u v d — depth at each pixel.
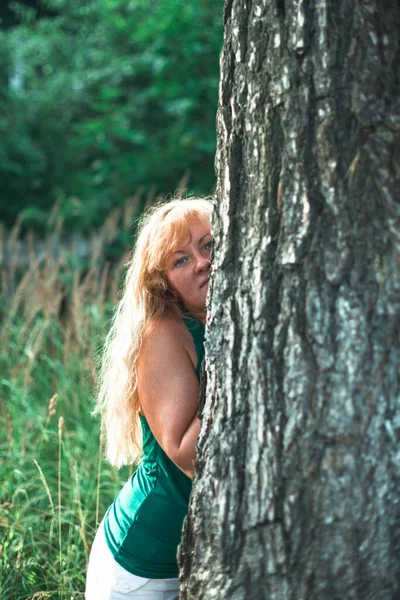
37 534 3.46
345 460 1.65
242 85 1.82
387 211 1.65
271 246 1.75
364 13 1.66
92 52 10.49
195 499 1.88
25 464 4.08
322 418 1.67
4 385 5.09
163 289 2.24
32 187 9.51
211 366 1.88
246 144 1.82
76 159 9.99
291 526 1.70
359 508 1.65
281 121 1.73
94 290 5.58
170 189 8.73
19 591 3.12
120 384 2.28
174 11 8.70
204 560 1.84
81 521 3.20
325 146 1.68
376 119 1.65
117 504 2.32
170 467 2.18
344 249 1.66
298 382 1.69
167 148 8.91
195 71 8.73
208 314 1.91
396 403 1.64
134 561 2.21
